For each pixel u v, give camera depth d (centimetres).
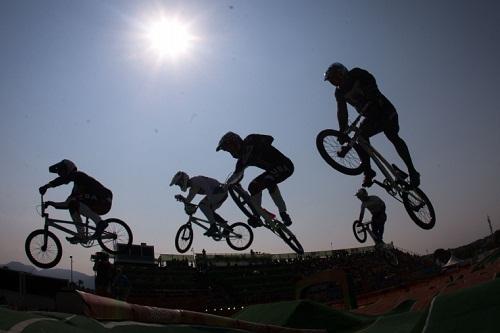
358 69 940
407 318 959
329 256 4575
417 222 1022
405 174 973
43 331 358
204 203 1341
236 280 3641
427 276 3516
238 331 688
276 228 1158
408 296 1752
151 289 3142
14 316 371
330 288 3406
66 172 1284
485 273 1187
